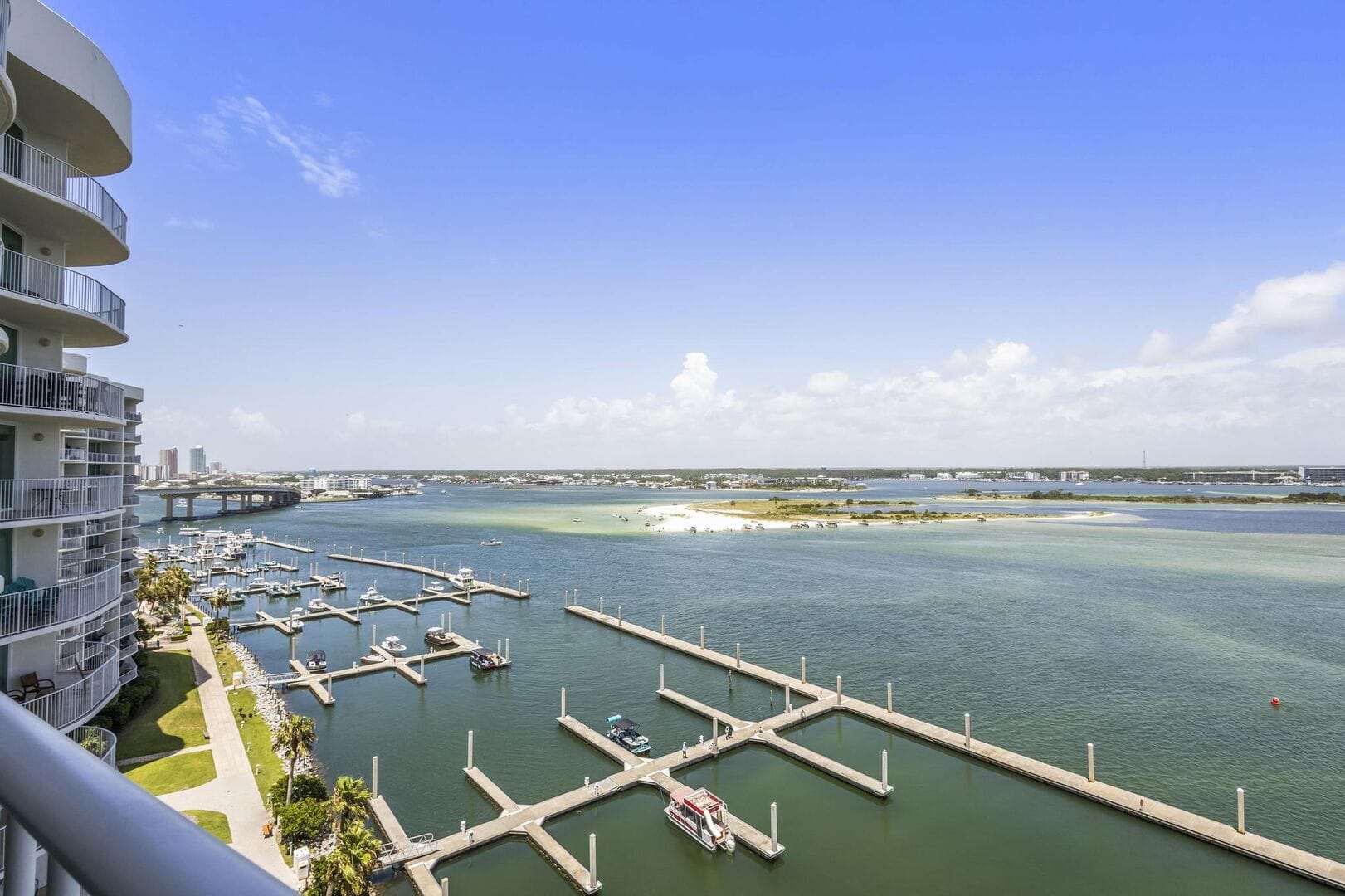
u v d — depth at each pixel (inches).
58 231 1163.3
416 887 1472.7
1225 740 2108.8
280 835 1489.9
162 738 1953.7
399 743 2202.3
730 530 7632.9
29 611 1109.7
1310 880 1465.3
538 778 1963.6
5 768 104.1
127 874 71.0
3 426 1193.4
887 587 4237.2
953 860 1576.0
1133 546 5959.6
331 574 5000.0
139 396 2775.6
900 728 2198.6
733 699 2541.8
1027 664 2792.8
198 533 7308.1
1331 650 2925.7
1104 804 1758.1
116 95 1162.0
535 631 3523.6
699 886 1498.5
